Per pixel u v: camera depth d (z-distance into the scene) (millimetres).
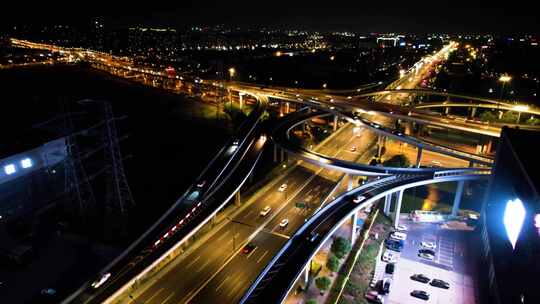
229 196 91312
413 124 173375
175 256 77875
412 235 91688
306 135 165750
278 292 62719
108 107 99000
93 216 93688
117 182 95500
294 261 69688
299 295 72250
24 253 77000
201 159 133625
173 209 88312
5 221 87438
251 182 115750
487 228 82812
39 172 96312
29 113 171500
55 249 80938
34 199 95500
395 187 92875
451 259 82812
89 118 164875
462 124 146000
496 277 69188
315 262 81312
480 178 96562
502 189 77875
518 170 67500
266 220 91500
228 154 120812
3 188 88875
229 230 87250
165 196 105875
